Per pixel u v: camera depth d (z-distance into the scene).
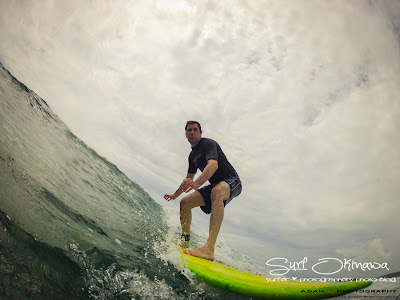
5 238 0.90
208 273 1.52
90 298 0.96
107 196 2.11
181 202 2.13
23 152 1.64
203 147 2.10
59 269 0.97
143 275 1.24
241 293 1.43
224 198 1.96
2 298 0.73
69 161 2.17
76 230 1.26
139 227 1.89
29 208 1.14
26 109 2.34
